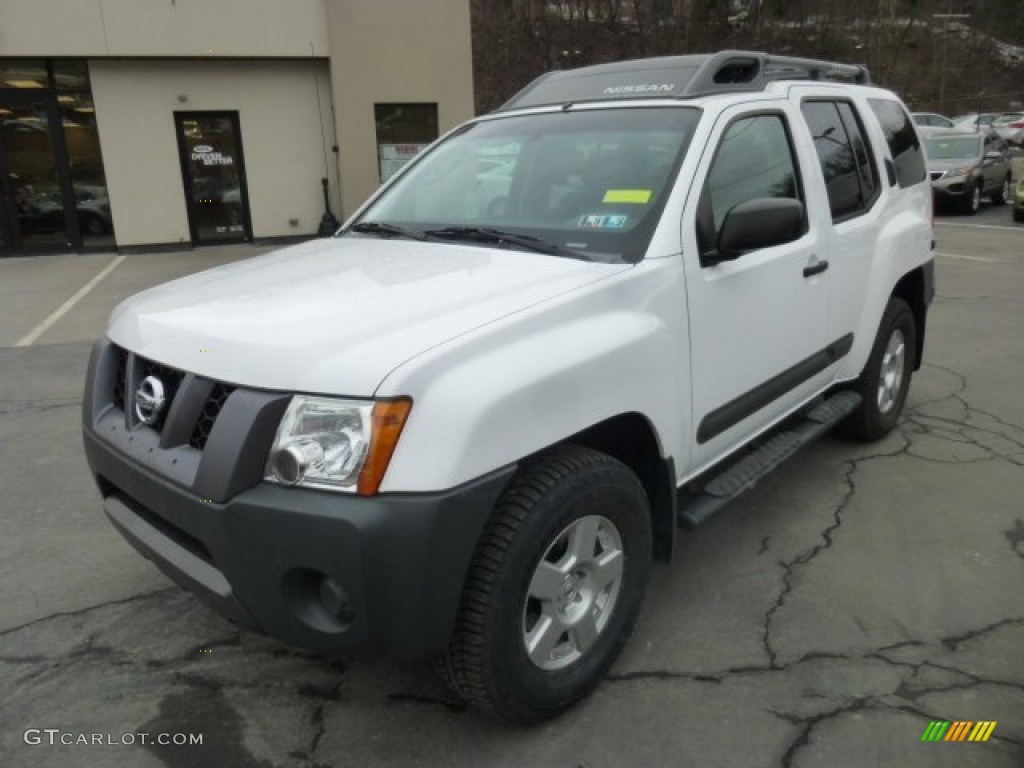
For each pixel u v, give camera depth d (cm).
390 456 216
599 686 287
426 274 284
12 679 296
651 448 292
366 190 1517
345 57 1448
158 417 256
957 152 1892
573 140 347
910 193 498
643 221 299
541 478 246
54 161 1396
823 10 5950
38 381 675
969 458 480
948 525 400
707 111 329
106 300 1020
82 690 290
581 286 267
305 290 276
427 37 1492
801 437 389
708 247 309
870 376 464
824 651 304
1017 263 1180
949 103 5597
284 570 221
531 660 253
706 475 333
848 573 358
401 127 1532
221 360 237
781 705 276
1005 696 279
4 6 1288
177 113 1424
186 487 233
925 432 522
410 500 214
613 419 273
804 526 401
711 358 312
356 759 257
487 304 252
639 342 273
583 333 259
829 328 403
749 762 252
